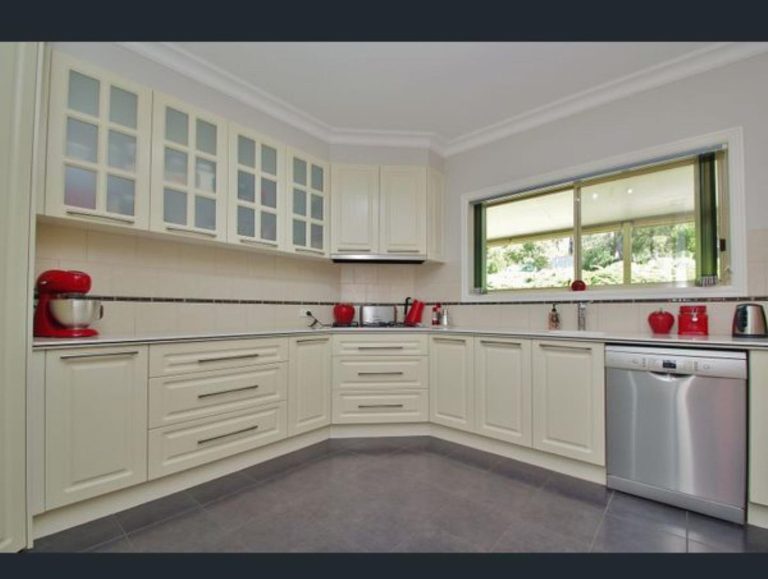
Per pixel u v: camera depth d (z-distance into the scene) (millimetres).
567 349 2191
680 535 1597
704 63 2238
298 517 1737
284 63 2332
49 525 1596
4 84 1417
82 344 1652
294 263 3223
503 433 2445
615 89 2547
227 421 2203
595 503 1865
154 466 1886
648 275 2529
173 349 1978
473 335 2615
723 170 2250
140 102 2066
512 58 2285
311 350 2691
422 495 1947
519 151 3057
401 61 2314
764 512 1641
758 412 1643
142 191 2062
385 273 3602
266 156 2727
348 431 2863
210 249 2695
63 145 1793
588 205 2803
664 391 1865
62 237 2061
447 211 3494
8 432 1427
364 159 3256
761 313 1925
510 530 1635
